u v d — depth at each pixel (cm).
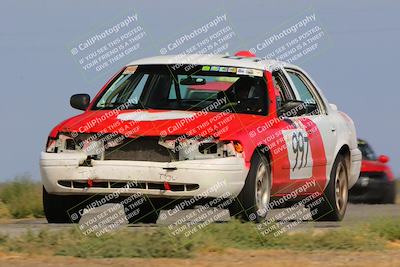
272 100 2883
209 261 2017
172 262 1995
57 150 2742
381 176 5012
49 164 2714
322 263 1995
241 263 1986
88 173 2673
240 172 2653
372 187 4972
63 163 2698
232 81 2919
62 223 2861
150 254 2089
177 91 2950
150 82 2964
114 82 2994
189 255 2084
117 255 2084
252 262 2003
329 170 3164
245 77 2920
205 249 2162
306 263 1991
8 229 2627
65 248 2112
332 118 3250
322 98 3250
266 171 2780
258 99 2880
